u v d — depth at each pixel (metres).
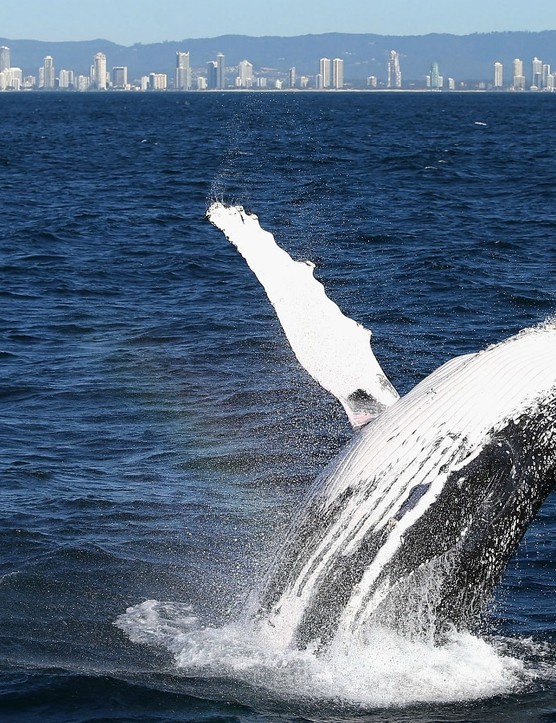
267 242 29.77
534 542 36.12
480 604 25.45
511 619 30.53
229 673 26.47
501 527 24.34
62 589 31.34
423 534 24.39
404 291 76.94
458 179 159.75
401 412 25.47
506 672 26.84
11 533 35.06
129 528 35.84
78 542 34.47
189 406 49.88
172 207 128.38
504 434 24.14
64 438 45.34
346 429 46.88
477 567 24.66
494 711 25.06
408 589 24.86
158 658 27.44
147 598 30.94
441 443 24.45
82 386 53.09
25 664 27.16
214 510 37.59
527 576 33.50
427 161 190.75
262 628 26.88
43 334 64.44
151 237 104.88
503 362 24.61
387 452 25.00
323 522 25.44
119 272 86.19
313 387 52.94
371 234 102.44
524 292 76.31
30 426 46.88
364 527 24.84
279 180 156.25
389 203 128.75
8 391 52.06
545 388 24.03
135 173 174.00
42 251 95.75
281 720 24.56
